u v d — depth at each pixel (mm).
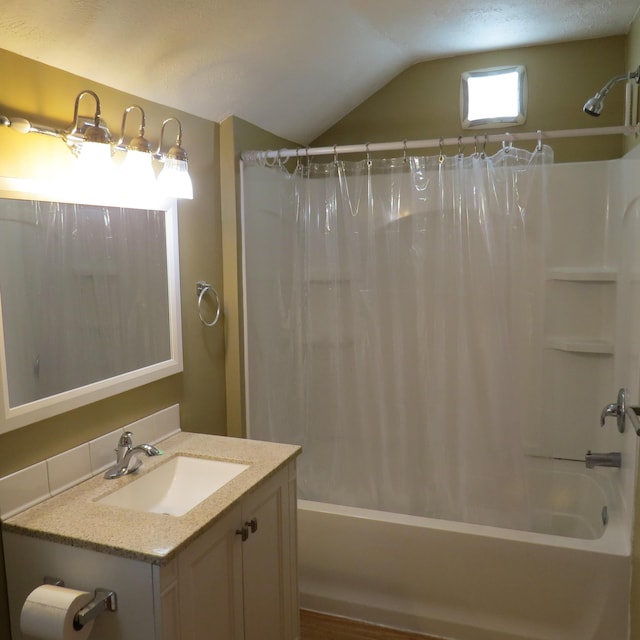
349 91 3010
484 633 2377
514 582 2326
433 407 2807
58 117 1767
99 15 1659
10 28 1539
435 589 2432
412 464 2902
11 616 1647
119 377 2014
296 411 3062
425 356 2799
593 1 2381
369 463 2971
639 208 2400
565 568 2264
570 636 2283
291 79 2561
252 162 2652
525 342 2637
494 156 2566
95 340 1916
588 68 2889
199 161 2465
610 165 2826
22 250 1646
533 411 2666
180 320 2338
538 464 2717
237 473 2006
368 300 2879
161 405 2268
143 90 2092
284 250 2967
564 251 2936
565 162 2961
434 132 3139
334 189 2869
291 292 2994
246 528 1783
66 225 1789
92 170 1715
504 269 2615
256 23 2037
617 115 2877
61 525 1574
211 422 2607
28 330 1666
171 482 2074
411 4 2301
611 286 2879
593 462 2492
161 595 1442
